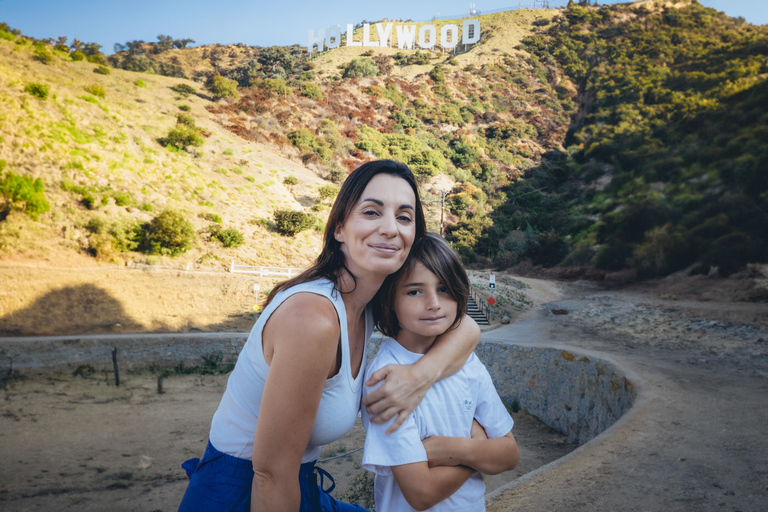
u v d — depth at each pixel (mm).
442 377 1361
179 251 31688
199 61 112688
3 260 25766
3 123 34531
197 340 21359
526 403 17656
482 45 102250
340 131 62375
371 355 15352
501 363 18750
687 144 50719
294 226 37594
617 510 4520
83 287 25062
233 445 1119
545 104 79938
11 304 22641
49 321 22500
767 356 15477
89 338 20375
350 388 1168
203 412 16516
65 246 28484
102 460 12781
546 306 30109
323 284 1101
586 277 38688
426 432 1322
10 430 14523
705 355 16031
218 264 31578
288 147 54531
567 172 63156
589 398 14945
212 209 37625
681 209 39812
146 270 28219
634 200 45719
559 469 5602
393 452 1240
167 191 37594
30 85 40000
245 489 1097
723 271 29828
